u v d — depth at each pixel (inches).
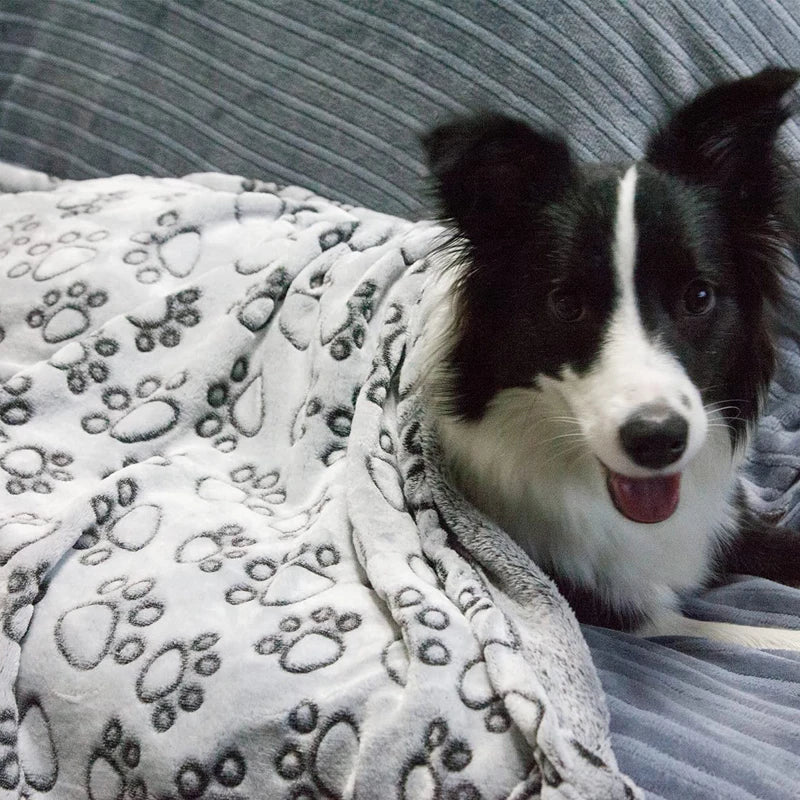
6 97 38.5
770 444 30.2
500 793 16.7
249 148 34.8
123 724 18.6
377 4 32.3
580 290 20.7
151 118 36.3
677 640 22.6
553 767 16.3
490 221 21.8
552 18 30.6
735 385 22.7
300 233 28.5
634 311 20.4
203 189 32.9
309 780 17.6
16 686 19.9
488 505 23.9
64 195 32.9
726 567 26.5
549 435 22.5
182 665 18.8
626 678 20.5
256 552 21.6
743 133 21.3
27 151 38.5
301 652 18.7
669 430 19.0
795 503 29.8
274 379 26.5
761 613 24.3
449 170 20.7
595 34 30.5
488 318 22.4
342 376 24.7
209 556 21.5
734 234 21.7
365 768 17.0
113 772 18.7
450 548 21.2
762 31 31.5
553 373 21.3
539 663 18.4
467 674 18.0
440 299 23.7
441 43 31.7
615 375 19.8
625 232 20.4
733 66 31.0
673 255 20.3
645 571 24.0
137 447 25.3
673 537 24.1
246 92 34.6
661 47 30.7
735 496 26.4
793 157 23.3
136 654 19.3
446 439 23.8
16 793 19.0
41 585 21.0
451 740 17.1
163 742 18.1
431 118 32.1
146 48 36.0
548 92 30.9
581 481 22.9
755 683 20.7
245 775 17.8
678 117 21.6
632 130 30.9
